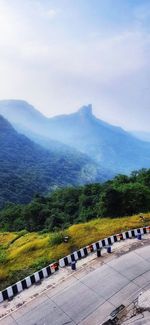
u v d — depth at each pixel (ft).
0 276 92.84
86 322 68.80
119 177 236.84
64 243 109.09
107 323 67.41
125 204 160.15
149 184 216.13
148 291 75.97
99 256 96.07
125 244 102.63
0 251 121.60
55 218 211.61
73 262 90.43
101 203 165.48
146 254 94.43
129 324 66.03
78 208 236.22
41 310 74.49
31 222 224.74
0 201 512.22
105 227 121.49
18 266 99.66
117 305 72.74
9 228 228.02
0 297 79.61
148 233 110.42
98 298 76.07
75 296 78.02
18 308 76.18
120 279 82.58
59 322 69.82
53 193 294.25
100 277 84.74
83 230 117.70
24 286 83.97
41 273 87.76
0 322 71.87
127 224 122.21
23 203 549.13
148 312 68.64
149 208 160.86
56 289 81.92
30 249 110.22
